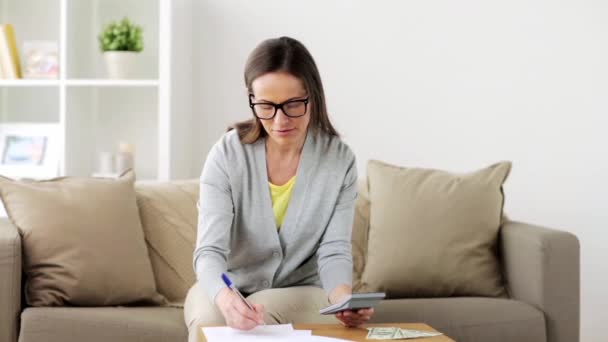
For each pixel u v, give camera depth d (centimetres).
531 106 349
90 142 362
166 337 215
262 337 154
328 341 152
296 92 176
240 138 196
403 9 348
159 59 345
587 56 348
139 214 258
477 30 348
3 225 240
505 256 266
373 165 283
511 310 243
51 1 367
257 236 193
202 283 176
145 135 364
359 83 349
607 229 351
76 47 344
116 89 364
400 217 266
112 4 362
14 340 220
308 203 194
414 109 349
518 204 350
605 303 352
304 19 348
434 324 235
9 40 337
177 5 327
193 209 263
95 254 236
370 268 264
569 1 347
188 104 347
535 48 348
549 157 350
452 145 349
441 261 260
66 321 214
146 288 243
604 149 350
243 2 347
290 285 201
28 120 367
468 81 349
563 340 247
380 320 234
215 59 349
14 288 221
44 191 242
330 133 198
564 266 247
